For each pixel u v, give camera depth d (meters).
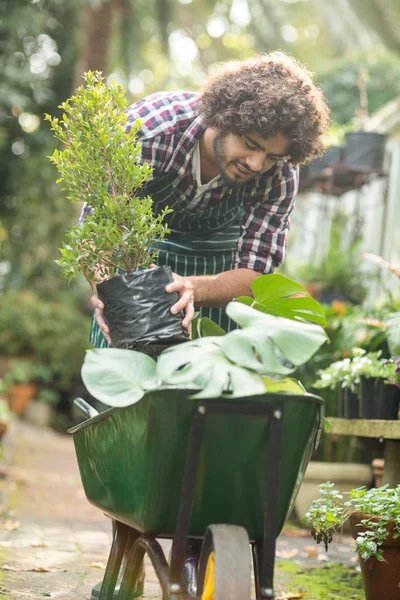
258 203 3.19
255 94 2.70
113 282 2.42
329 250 7.79
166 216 3.23
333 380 4.33
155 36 15.70
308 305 2.49
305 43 22.84
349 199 9.45
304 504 5.34
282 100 2.68
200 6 20.94
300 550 4.50
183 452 2.07
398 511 2.93
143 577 3.03
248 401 2.04
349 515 3.22
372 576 2.96
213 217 3.25
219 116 2.76
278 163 3.10
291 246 10.80
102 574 3.54
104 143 2.49
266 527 2.07
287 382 2.14
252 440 2.06
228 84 2.77
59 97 14.70
